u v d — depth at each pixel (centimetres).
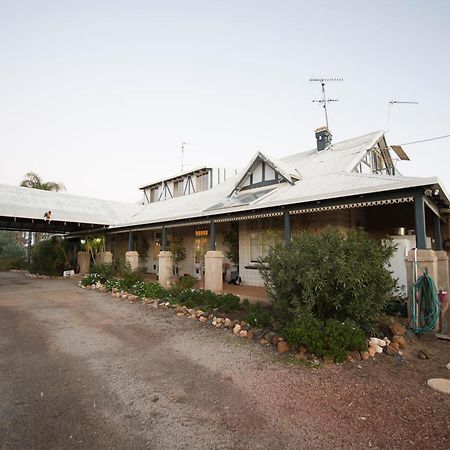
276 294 530
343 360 425
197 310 727
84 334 578
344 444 249
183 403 317
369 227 1071
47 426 276
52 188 2652
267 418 288
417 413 295
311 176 1091
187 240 1552
